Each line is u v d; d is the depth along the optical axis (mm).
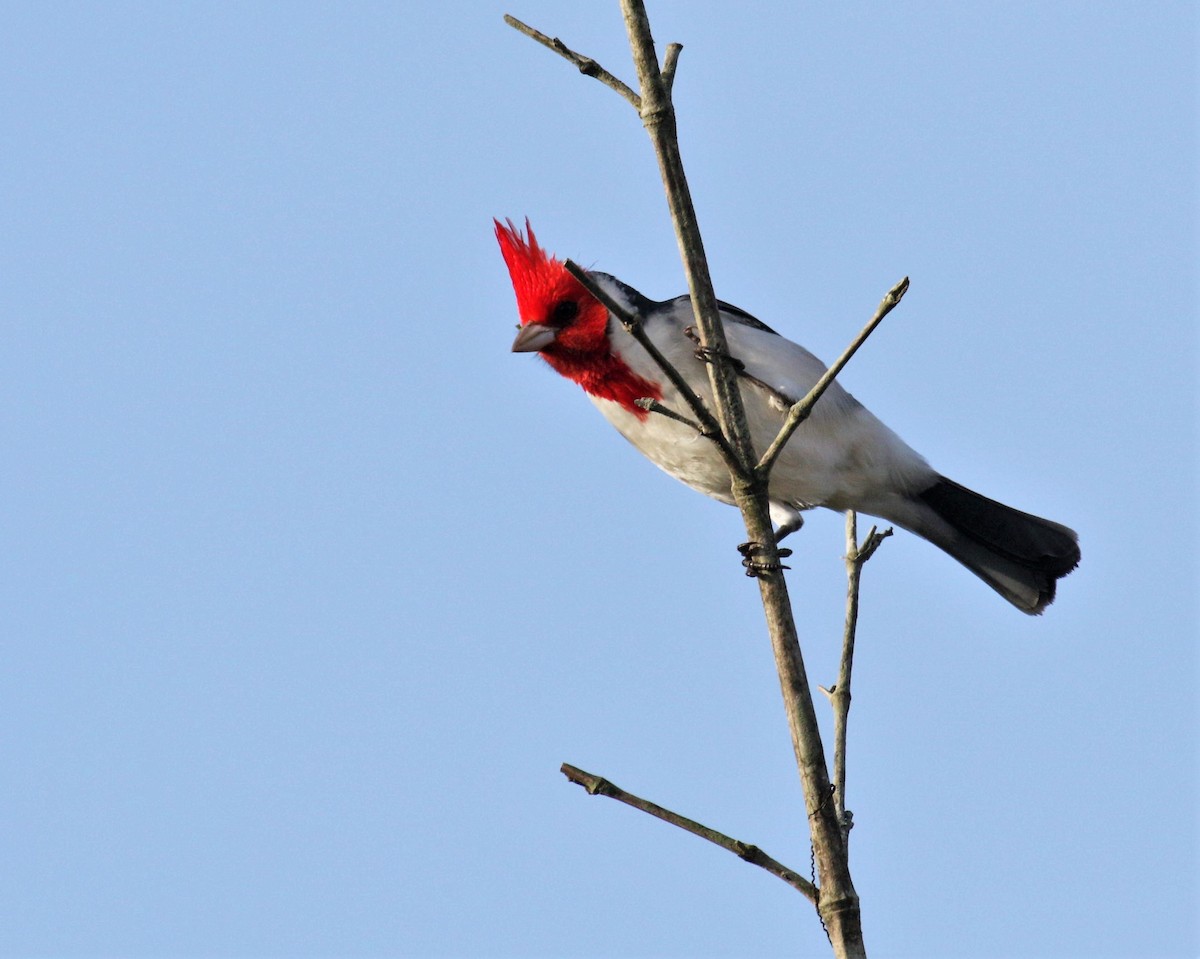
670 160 6809
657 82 6812
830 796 6570
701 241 6875
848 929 6340
